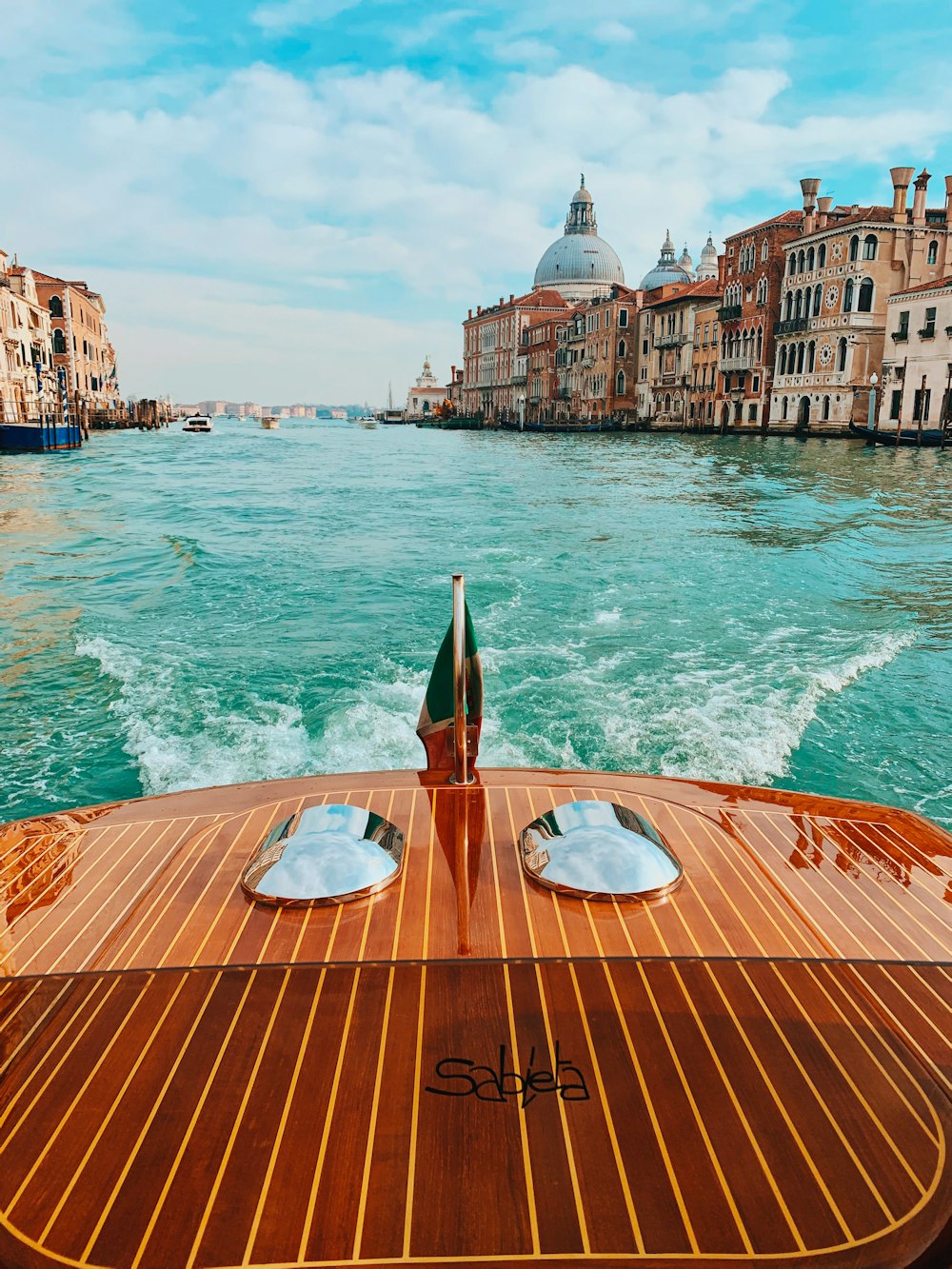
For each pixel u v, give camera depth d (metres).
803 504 22.28
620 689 8.01
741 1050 2.42
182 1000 2.64
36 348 63.09
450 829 3.69
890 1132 2.15
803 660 8.91
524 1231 1.89
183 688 8.28
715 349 65.56
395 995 2.64
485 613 10.99
